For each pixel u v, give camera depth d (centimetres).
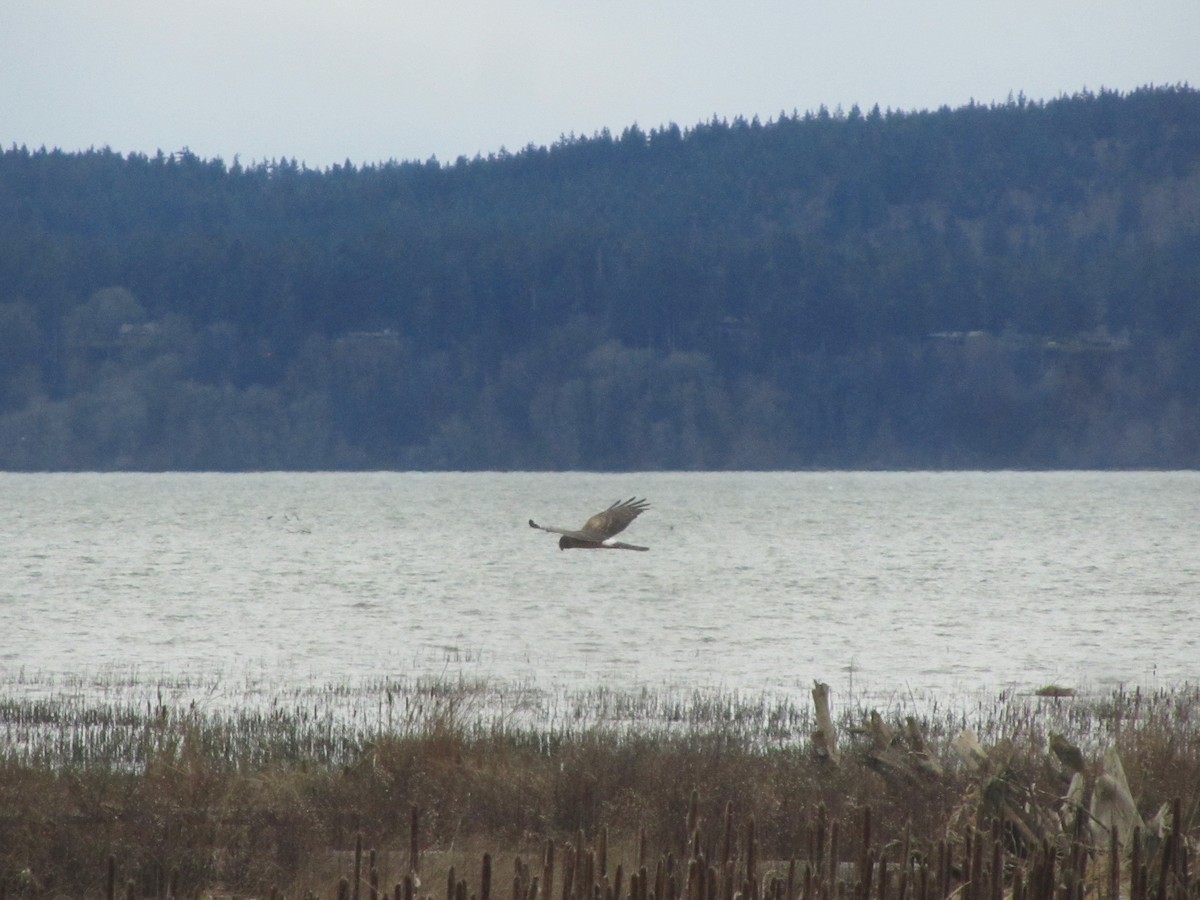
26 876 4850
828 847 5206
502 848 5484
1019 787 4956
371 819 5719
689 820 4956
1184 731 7050
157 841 5312
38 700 9844
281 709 9194
